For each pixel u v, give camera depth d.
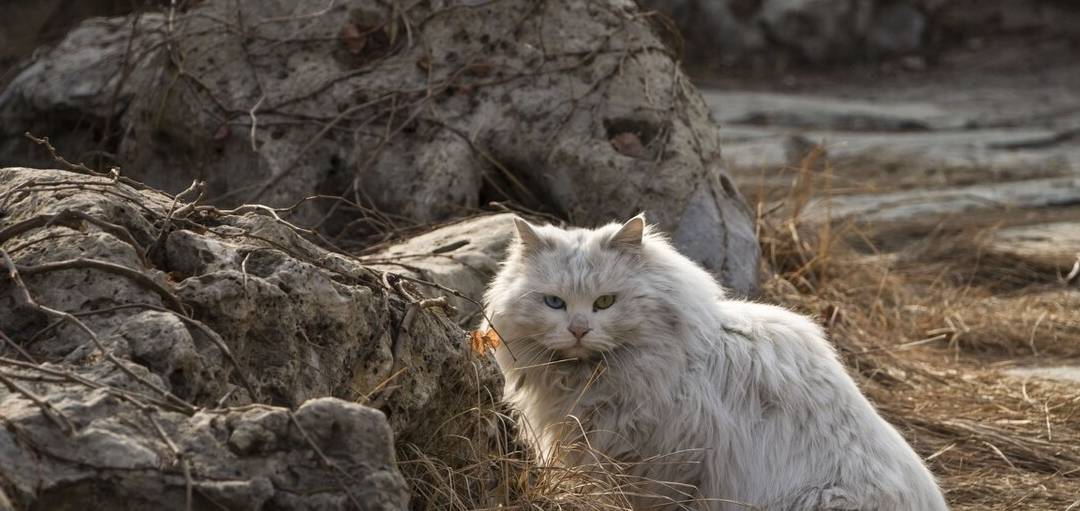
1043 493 8.56
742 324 7.21
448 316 6.75
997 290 14.48
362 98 11.23
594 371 7.13
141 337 5.05
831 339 11.47
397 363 6.08
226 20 11.85
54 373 4.76
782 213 15.19
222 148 11.36
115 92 12.09
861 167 21.36
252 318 5.49
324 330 5.83
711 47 33.19
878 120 26.05
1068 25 34.09
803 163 15.43
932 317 12.85
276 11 11.83
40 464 4.42
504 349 7.39
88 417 4.61
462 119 11.20
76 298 5.22
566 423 7.25
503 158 11.23
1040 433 9.77
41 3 22.81
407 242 9.85
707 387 6.91
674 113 11.54
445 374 6.42
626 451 7.08
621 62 11.48
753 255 11.42
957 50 33.47
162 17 13.43
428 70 11.38
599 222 11.02
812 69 32.75
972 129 25.64
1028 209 18.27
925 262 15.29
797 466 6.72
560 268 7.09
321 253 6.27
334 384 5.79
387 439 4.90
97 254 5.30
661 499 7.06
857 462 6.68
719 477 6.86
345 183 11.10
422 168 10.93
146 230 5.74
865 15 33.16
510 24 11.57
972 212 17.98
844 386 7.07
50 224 5.45
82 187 5.79
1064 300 13.77
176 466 4.55
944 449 9.20
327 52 11.57
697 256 10.94
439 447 6.44
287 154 11.10
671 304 7.11
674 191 11.10
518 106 11.26
